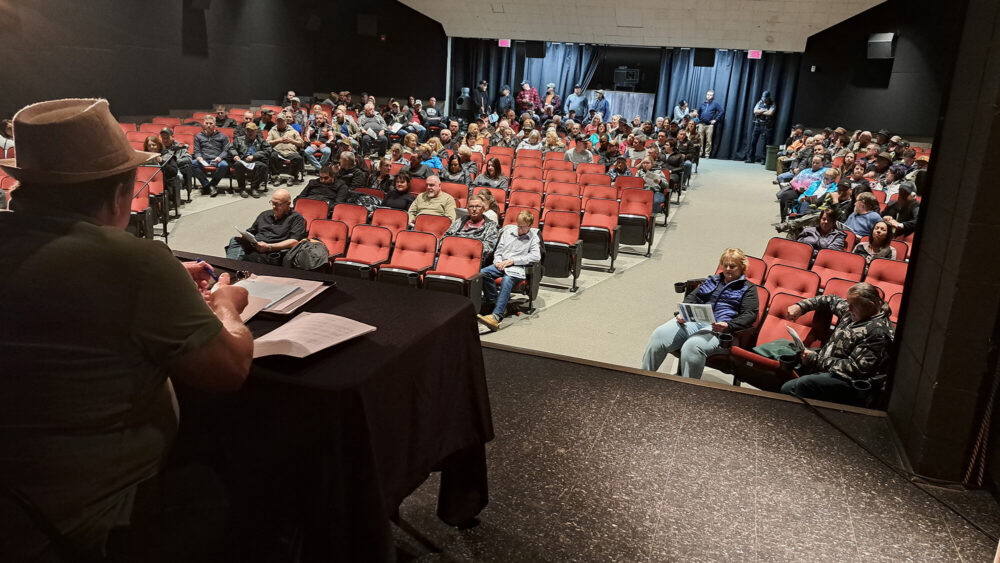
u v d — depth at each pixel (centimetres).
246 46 1493
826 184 962
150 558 128
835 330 378
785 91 1875
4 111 1013
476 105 2016
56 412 112
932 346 271
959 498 260
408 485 165
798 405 330
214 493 143
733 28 1741
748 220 1068
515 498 244
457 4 1906
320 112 1302
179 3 1316
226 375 123
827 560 221
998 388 254
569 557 215
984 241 244
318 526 139
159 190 805
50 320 109
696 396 333
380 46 1881
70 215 114
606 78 2056
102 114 116
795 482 265
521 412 308
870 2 1553
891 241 639
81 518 117
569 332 575
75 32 1117
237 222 876
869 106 1686
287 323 160
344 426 136
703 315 413
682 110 1942
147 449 125
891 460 284
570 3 1795
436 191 743
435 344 171
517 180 922
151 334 114
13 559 117
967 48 273
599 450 280
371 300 184
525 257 600
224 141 1055
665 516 239
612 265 757
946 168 282
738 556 221
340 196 780
